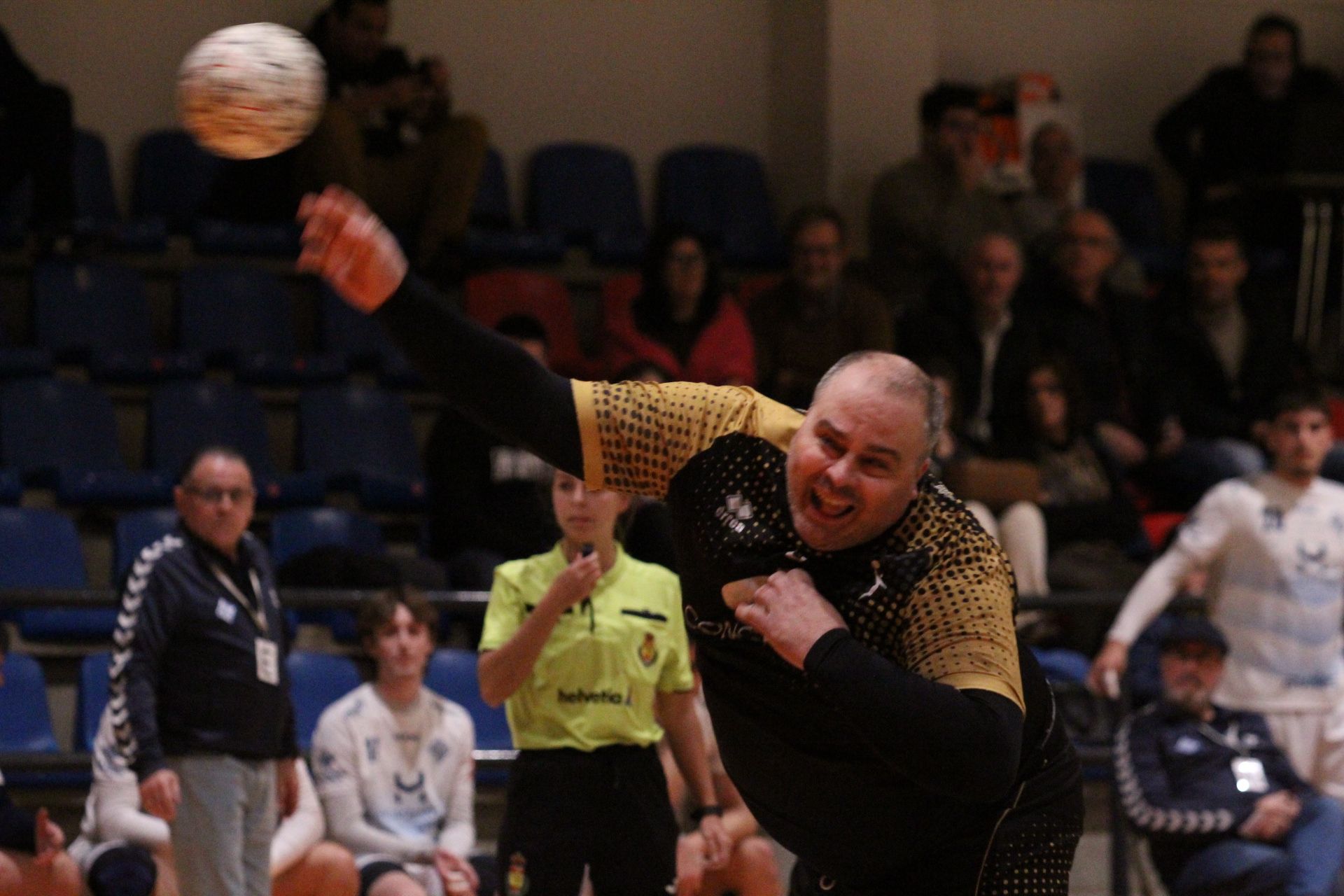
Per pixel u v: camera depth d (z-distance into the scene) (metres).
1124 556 20.45
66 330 21.36
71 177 21.59
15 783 15.77
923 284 24.53
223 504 13.09
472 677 17.45
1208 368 24.00
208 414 20.69
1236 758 16.20
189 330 22.06
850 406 6.77
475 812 16.92
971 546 7.07
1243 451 22.42
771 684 7.38
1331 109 26.05
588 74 27.25
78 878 13.49
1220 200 26.94
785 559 7.19
